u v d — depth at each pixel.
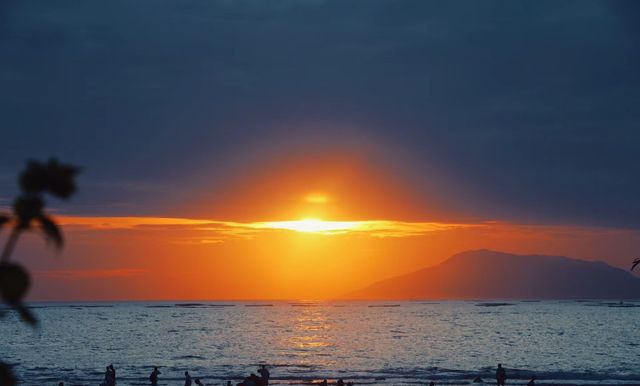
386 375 73.50
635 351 107.31
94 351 109.94
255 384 52.50
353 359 95.06
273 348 115.06
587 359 95.00
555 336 142.00
